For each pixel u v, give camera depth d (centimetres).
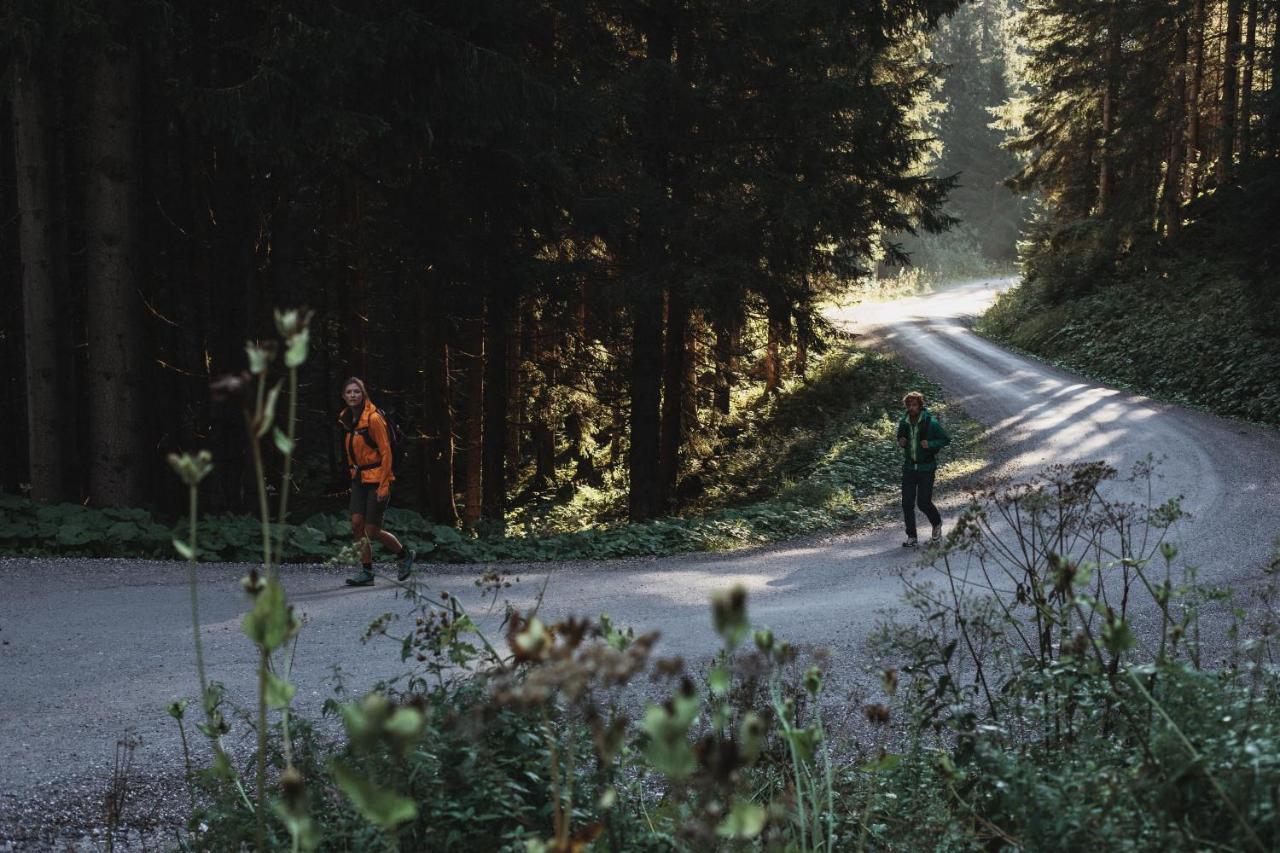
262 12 1137
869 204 1733
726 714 111
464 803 238
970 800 271
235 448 1305
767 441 2806
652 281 1594
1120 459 1872
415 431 2347
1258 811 187
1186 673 239
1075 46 3869
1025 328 3869
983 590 881
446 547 1164
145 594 831
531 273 1408
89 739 507
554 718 267
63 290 1366
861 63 1809
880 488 1920
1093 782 220
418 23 1070
